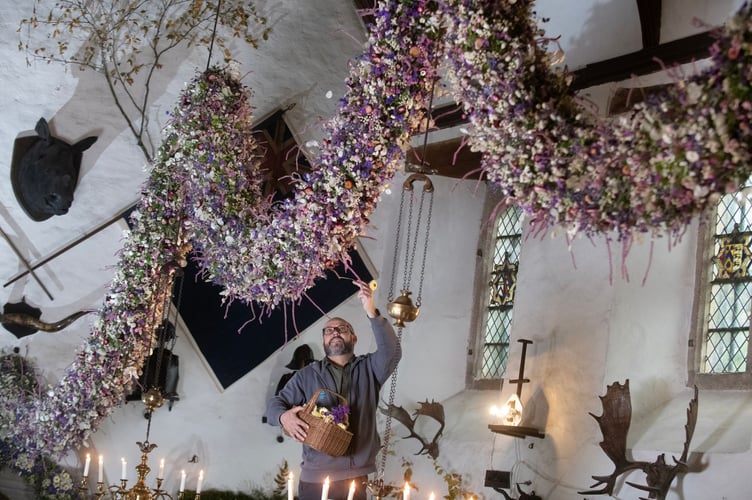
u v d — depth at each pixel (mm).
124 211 7449
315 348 8055
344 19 8414
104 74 7473
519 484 6340
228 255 5531
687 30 5828
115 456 7215
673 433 5684
